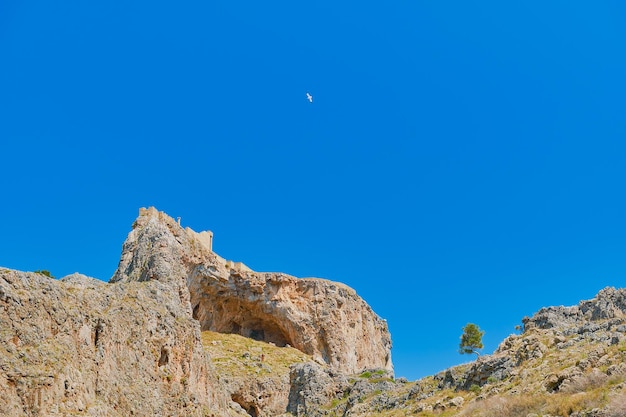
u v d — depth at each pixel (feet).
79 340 144.66
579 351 195.72
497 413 167.12
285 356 374.84
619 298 247.29
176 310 195.11
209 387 199.62
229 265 410.11
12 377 121.70
